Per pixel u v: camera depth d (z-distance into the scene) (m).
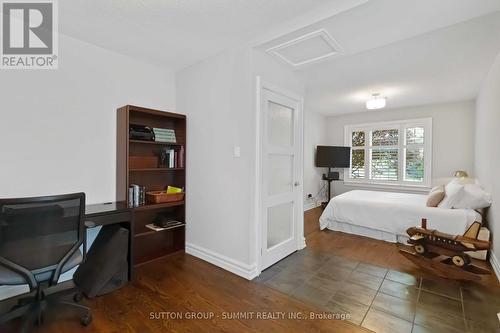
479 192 3.00
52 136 2.26
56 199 1.60
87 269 2.18
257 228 2.48
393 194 4.40
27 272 1.54
